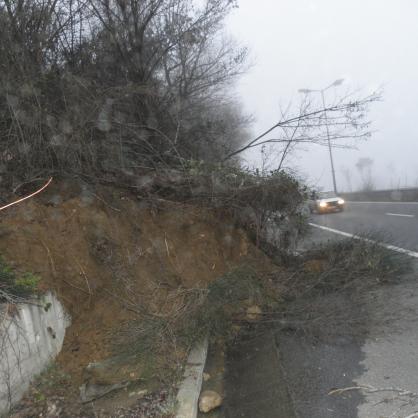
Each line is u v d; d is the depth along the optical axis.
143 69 9.42
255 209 7.65
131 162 7.16
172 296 5.59
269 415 3.86
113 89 7.59
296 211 7.98
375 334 5.14
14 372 3.86
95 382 4.25
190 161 7.46
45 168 6.03
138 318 5.19
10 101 5.73
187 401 3.97
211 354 5.20
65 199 5.94
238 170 7.48
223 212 7.68
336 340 5.10
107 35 8.93
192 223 7.15
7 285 4.11
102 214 6.03
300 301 6.00
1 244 4.70
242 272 6.45
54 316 4.64
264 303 5.98
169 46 9.96
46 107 6.30
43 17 7.21
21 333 4.00
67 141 6.14
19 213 5.18
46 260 4.91
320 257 7.71
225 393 4.41
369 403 3.75
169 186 7.18
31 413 3.87
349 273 6.69
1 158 5.79
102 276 5.52
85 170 6.35
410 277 7.04
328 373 4.38
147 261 6.17
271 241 8.06
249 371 4.77
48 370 4.34
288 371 4.52
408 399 3.73
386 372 4.27
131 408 3.96
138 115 8.57
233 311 5.74
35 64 6.78
